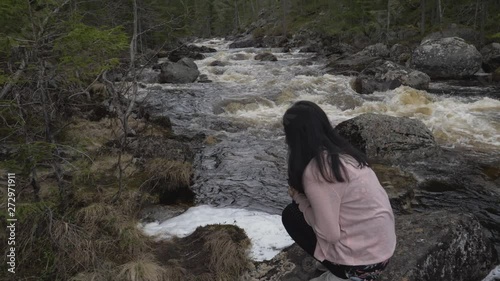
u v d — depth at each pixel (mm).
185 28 7172
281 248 4559
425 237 3980
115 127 8820
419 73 15156
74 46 3973
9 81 3854
